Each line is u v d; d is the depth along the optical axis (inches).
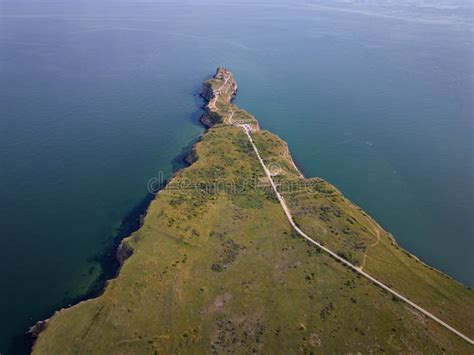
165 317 4343.0
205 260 5103.3
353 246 5457.7
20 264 5305.1
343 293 4717.0
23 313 4638.3
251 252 5275.6
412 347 4124.0
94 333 4163.4
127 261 4980.3
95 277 5128.0
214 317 4375.0
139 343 4069.9
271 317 4404.5
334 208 6210.6
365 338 4200.3
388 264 5206.7
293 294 4685.0
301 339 4175.7
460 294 4822.8
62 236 5816.9
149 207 5949.8
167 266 4950.8
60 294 4881.9
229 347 4072.3
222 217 5880.9
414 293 4785.9
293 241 5497.1
